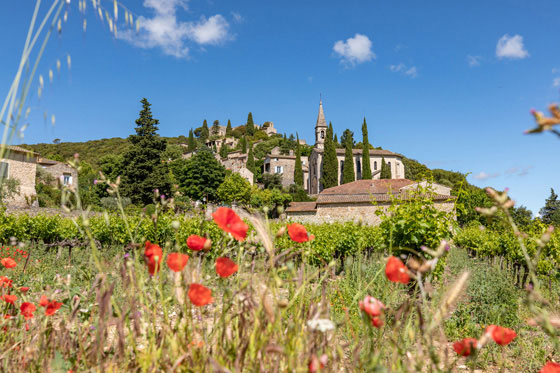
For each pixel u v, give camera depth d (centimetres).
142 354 139
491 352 340
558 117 52
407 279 114
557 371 120
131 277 138
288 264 140
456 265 883
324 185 6444
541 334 386
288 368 118
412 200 622
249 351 130
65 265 725
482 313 429
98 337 140
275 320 128
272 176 6644
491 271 601
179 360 120
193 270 142
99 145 9950
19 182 2794
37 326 190
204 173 5006
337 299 280
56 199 3400
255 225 131
